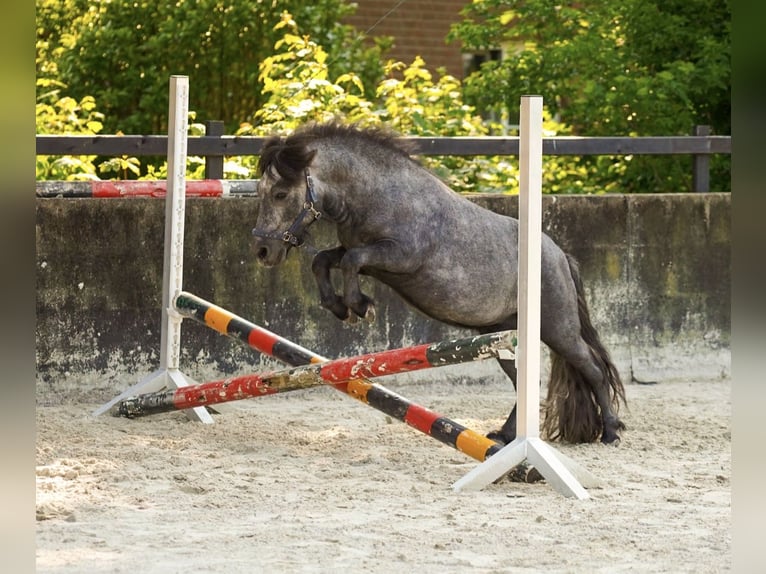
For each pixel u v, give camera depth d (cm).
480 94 1748
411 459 890
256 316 1194
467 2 2350
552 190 1658
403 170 895
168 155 1046
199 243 1174
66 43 1919
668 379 1318
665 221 1316
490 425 1054
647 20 1709
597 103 1645
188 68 1883
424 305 916
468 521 702
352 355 1227
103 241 1140
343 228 895
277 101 1478
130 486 766
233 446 920
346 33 1970
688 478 847
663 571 600
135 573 574
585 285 1287
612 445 973
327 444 943
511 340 805
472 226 912
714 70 1656
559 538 665
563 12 1748
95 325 1139
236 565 592
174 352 1052
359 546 637
